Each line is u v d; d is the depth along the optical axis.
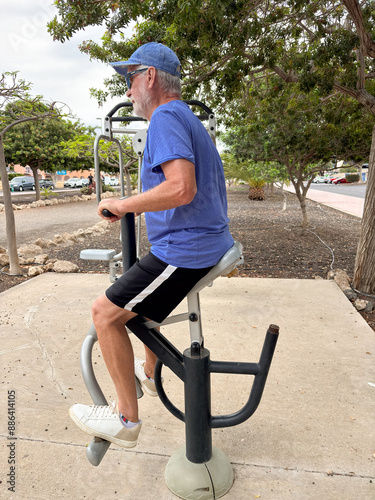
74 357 2.83
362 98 4.39
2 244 8.07
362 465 1.76
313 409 2.18
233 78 4.66
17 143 17.34
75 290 4.37
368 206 4.14
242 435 1.97
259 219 11.02
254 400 1.45
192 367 1.44
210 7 3.81
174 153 1.16
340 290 4.19
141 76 1.35
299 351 2.84
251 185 17.31
